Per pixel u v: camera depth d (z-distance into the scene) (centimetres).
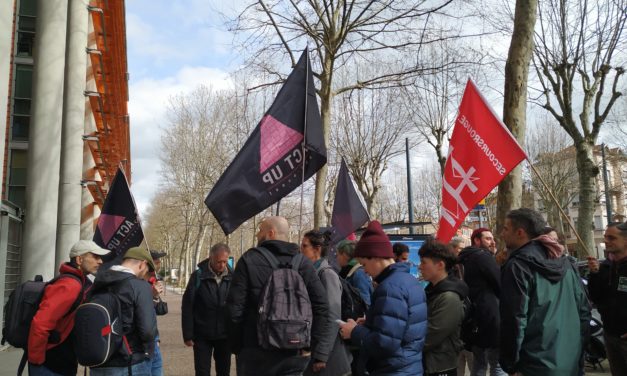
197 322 654
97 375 436
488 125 613
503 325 371
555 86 1630
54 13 1261
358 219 852
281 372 398
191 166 4425
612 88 1616
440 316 432
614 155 4238
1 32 798
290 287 402
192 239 6303
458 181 630
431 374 433
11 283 1168
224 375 664
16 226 1216
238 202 516
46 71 1237
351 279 605
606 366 937
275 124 536
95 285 445
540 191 3647
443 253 446
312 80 551
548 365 360
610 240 498
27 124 1984
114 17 1392
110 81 1552
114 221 717
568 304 374
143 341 451
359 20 1181
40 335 439
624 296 490
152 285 720
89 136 1452
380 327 350
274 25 1206
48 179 1204
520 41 757
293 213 4081
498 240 746
